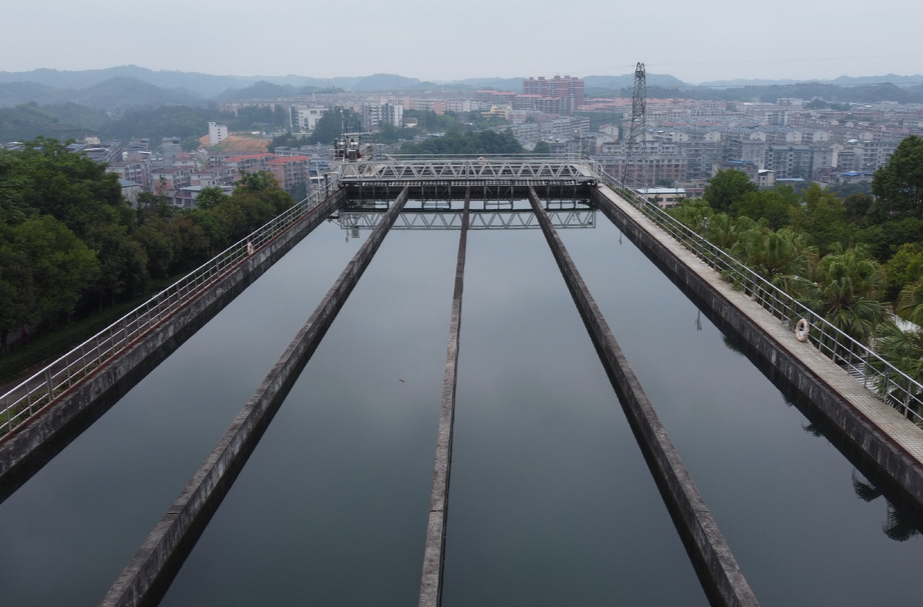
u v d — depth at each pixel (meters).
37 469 30.70
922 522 24.48
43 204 53.78
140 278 50.47
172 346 44.25
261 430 33.78
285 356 37.84
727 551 22.20
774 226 73.19
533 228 75.69
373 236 65.56
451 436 30.88
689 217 61.59
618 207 75.44
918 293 34.78
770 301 43.16
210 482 27.61
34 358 38.34
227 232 67.88
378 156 103.31
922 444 26.98
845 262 37.47
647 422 30.56
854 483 28.89
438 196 91.38
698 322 47.44
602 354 41.06
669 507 27.48
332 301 48.69
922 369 28.41
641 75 117.62
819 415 31.91
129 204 69.38
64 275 41.09
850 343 35.66
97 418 35.53
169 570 24.11
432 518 23.55
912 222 61.59
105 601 20.27
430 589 20.53
